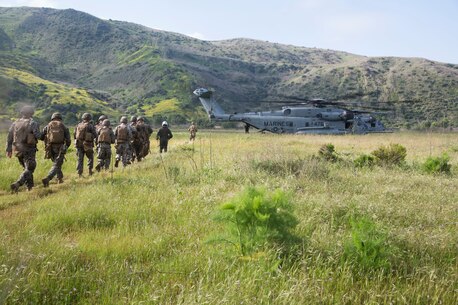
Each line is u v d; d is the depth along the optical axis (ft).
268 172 33.27
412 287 11.21
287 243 13.67
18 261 11.44
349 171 36.73
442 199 23.89
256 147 62.85
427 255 13.64
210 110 135.95
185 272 11.87
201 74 649.61
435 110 369.30
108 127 39.78
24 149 27.35
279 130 121.70
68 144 31.63
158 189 26.30
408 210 20.58
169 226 17.19
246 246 13.26
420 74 579.48
